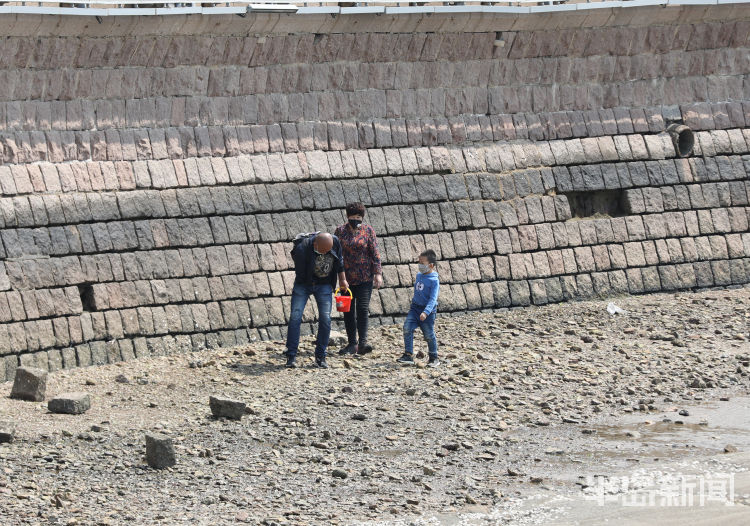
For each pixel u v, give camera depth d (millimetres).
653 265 61062
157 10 49031
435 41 57281
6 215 46656
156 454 33500
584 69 61375
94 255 48562
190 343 50094
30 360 45812
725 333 51406
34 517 29109
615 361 46812
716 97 63938
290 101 55062
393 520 28828
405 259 55906
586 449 35062
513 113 60219
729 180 63219
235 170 52875
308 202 54250
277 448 35781
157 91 51969
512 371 45094
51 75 48969
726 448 34531
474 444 35781
